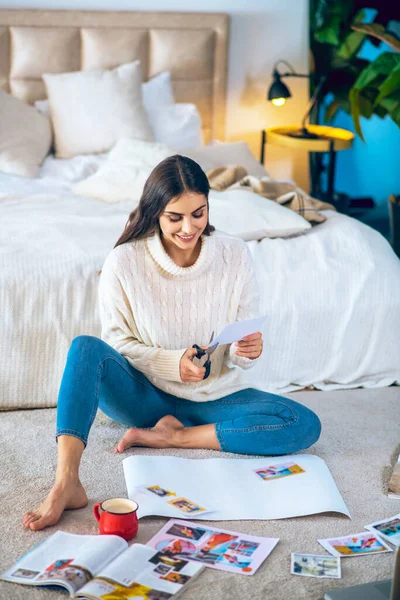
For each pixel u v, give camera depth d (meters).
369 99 4.54
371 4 4.80
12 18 4.16
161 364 2.12
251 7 4.49
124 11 4.31
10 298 2.57
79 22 4.24
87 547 1.73
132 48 4.31
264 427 2.20
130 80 4.16
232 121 4.67
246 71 4.60
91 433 2.39
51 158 4.00
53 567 1.67
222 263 2.17
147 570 1.68
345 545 1.84
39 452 2.28
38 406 2.62
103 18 4.27
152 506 1.93
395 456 2.33
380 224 5.17
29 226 2.97
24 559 1.72
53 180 3.67
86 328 2.64
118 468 2.18
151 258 2.13
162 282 2.14
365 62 4.85
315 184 4.93
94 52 4.28
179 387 2.23
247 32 4.53
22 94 4.23
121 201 3.41
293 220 3.09
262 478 2.10
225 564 1.73
